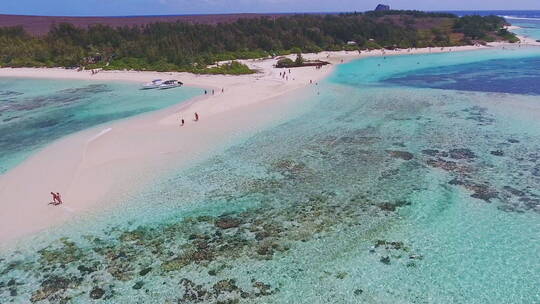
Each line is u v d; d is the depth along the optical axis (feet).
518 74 233.35
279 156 111.24
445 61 303.07
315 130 131.75
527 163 103.35
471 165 103.19
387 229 76.74
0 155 116.98
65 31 335.06
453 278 63.77
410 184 93.97
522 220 78.69
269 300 59.88
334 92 188.14
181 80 227.81
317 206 85.35
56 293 62.13
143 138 127.13
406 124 136.77
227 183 95.91
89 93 203.31
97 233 76.95
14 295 61.87
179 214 83.05
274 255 69.87
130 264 68.39
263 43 336.70
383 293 60.85
